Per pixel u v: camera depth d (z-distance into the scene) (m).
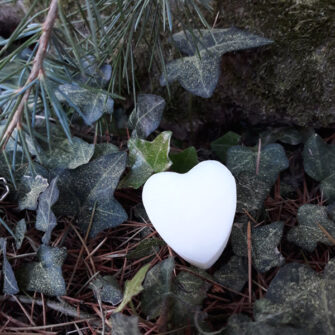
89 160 0.33
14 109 0.26
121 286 0.30
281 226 0.29
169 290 0.26
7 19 0.42
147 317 0.26
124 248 0.32
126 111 0.40
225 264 0.29
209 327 0.25
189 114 0.38
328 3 0.31
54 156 0.34
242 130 0.40
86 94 0.34
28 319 0.29
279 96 0.35
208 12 0.34
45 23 0.24
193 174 0.27
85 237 0.31
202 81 0.32
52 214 0.30
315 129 0.37
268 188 0.31
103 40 0.31
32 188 0.32
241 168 0.33
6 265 0.28
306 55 0.33
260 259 0.29
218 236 0.26
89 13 0.24
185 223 0.26
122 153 0.32
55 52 0.39
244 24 0.34
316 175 0.33
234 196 0.27
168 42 0.36
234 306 0.28
